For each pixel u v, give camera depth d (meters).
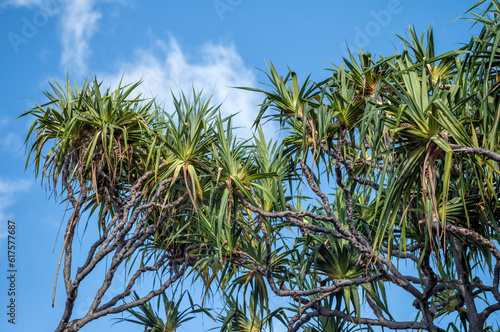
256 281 6.57
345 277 6.15
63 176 5.69
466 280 5.68
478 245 5.42
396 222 5.60
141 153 6.21
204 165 5.40
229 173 5.14
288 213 5.11
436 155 4.23
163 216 6.34
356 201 6.41
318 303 6.41
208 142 5.40
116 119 5.89
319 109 4.79
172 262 6.68
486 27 4.47
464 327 6.74
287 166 6.02
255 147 6.13
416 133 4.14
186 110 5.56
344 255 6.04
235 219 5.37
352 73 5.53
